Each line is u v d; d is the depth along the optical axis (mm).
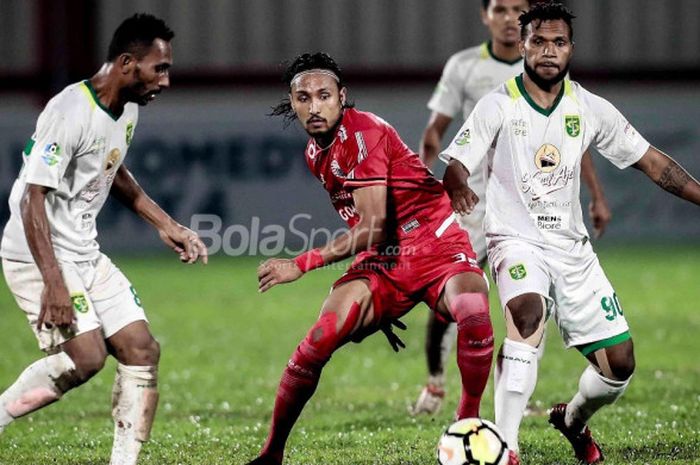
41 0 71875
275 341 39156
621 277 51969
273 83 74125
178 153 61844
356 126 19875
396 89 74438
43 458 22172
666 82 73750
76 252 19562
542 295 19938
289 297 48906
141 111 61781
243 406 28812
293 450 22688
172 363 35344
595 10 78312
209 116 62000
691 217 63000
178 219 61812
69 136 18766
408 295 20656
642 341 38031
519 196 20859
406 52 79000
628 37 78750
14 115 61281
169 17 77625
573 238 20938
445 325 26922
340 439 23828
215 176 62000
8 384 32219
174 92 74125
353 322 20016
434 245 20641
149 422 19719
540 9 20391
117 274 20109
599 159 62000
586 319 20656
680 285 49750
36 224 18469
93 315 19156
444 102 30109
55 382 19094
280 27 78500
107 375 32719
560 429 21672
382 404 28953
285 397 19797
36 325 19422
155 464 21469
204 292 50062
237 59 78562
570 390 30094
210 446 23281
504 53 29438
